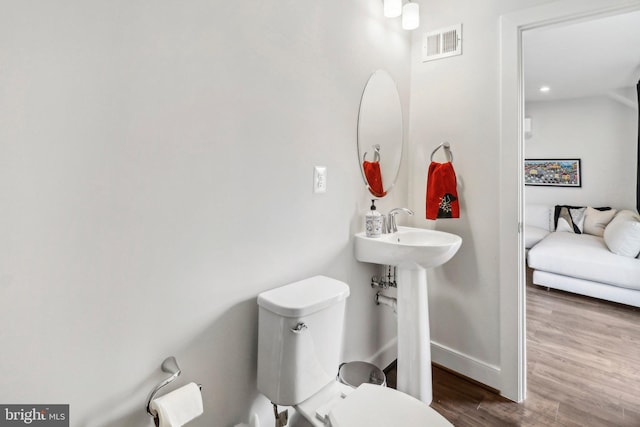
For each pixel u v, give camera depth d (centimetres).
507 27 169
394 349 206
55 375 75
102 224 81
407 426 94
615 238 319
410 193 215
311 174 141
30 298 71
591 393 178
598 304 308
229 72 107
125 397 87
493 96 178
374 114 177
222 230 108
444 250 146
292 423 122
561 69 329
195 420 104
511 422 156
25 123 69
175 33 93
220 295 108
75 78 76
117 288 85
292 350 108
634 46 272
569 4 152
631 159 409
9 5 67
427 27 203
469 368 192
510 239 172
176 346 98
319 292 120
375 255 158
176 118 94
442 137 198
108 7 80
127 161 85
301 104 134
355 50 163
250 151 115
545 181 475
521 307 172
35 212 71
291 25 129
